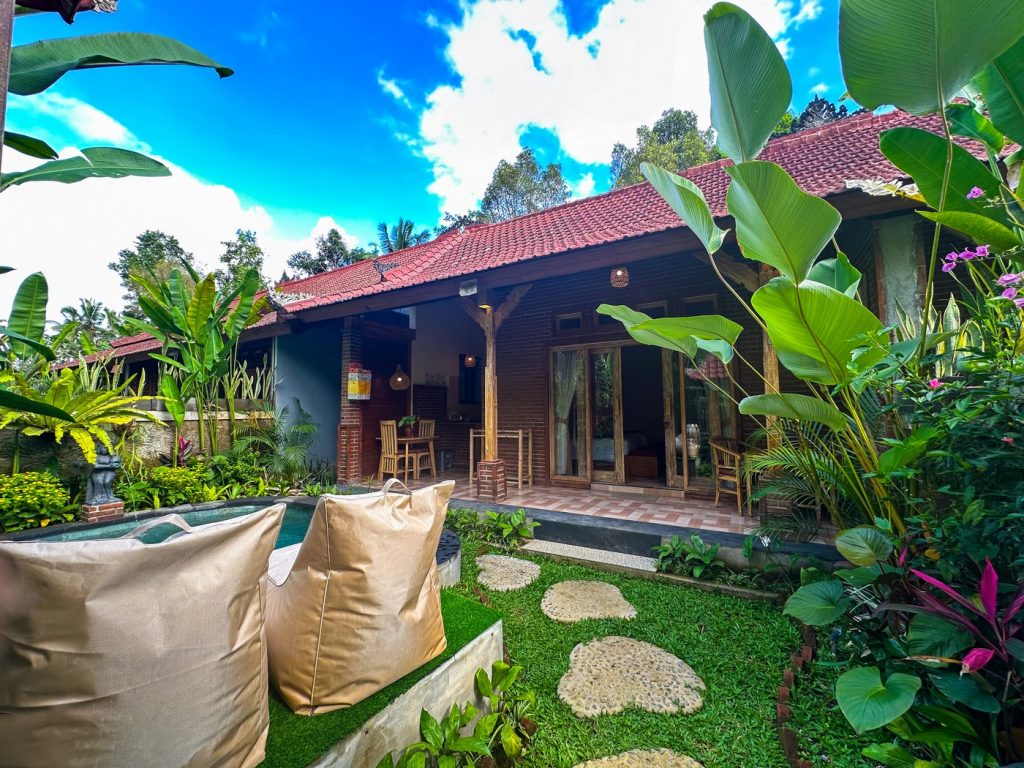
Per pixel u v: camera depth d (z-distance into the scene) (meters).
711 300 5.50
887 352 1.98
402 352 8.28
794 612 2.04
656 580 3.45
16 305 4.59
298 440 6.90
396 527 1.57
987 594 1.36
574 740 1.83
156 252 19.84
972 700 1.36
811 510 3.57
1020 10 1.42
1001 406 1.68
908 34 1.57
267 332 7.09
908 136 2.16
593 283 6.33
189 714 1.01
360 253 29.44
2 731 0.85
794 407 2.35
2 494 3.59
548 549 4.03
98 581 0.92
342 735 1.31
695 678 2.23
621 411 6.04
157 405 5.63
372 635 1.46
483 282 4.89
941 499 2.14
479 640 1.96
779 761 1.72
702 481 5.41
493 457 5.30
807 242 1.88
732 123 2.19
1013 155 2.11
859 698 1.46
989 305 1.99
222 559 1.12
